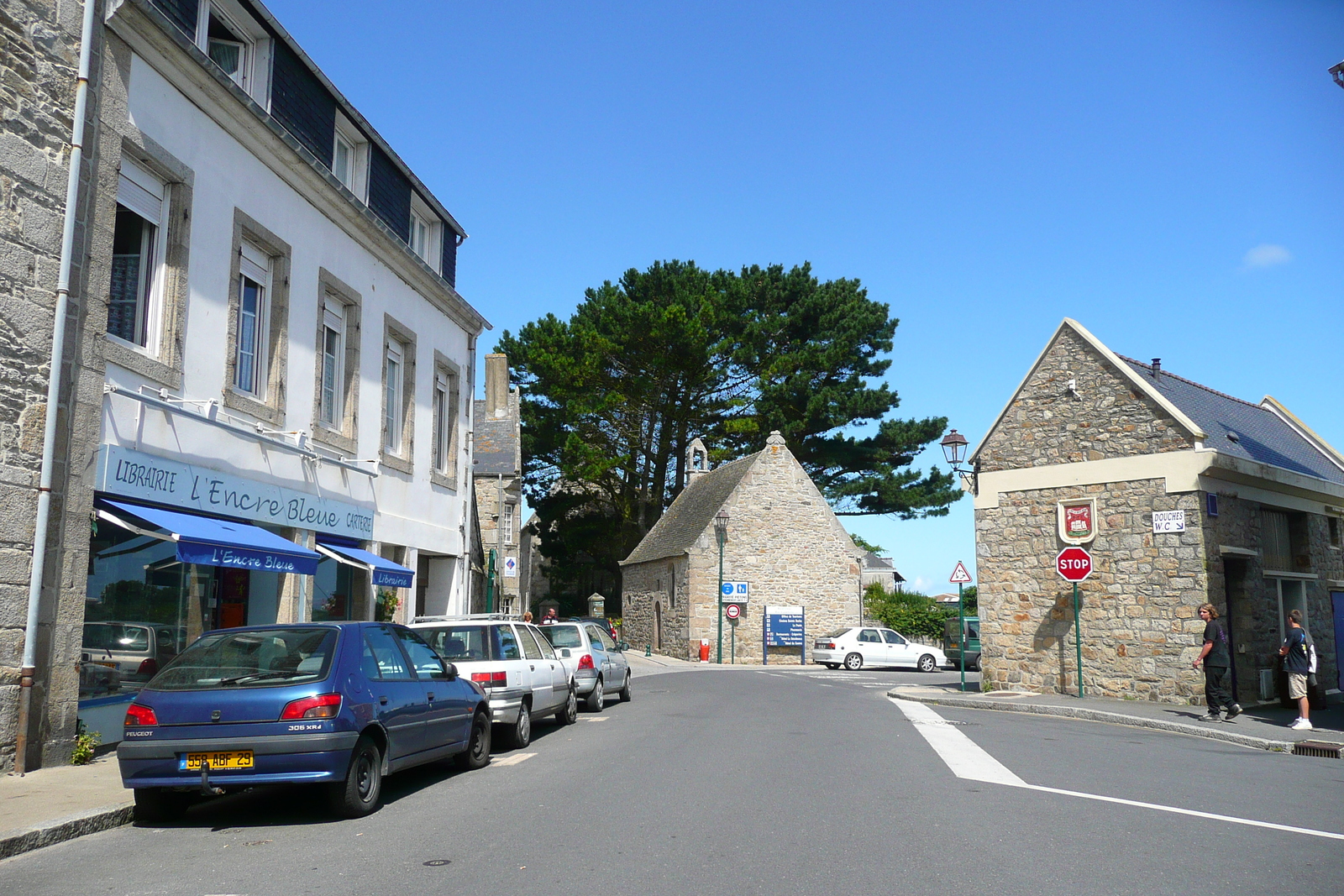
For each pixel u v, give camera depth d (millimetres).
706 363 49656
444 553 20062
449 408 20938
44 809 7496
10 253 9203
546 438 52062
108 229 10391
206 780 7289
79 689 10062
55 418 9555
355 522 16094
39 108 9602
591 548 55031
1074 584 18125
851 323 51375
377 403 17094
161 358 11516
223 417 12469
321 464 14992
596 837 6727
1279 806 8070
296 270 14445
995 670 20219
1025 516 20000
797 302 52812
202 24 12609
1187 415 18594
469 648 12391
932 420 51625
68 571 9711
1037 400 20031
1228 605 18281
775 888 5441
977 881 5574
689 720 15273
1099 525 18688
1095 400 19000
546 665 13688
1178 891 5391
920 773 9469
